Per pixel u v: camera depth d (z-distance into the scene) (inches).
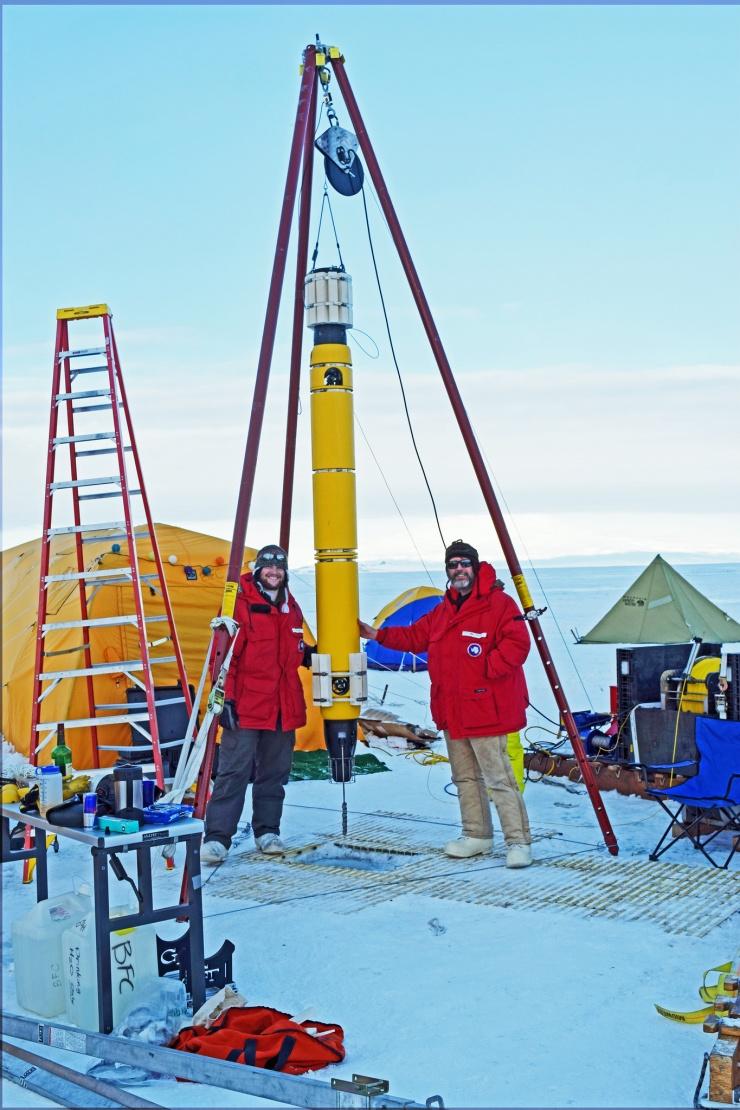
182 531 483.8
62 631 431.2
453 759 315.6
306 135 317.1
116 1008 189.8
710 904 256.5
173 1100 160.6
